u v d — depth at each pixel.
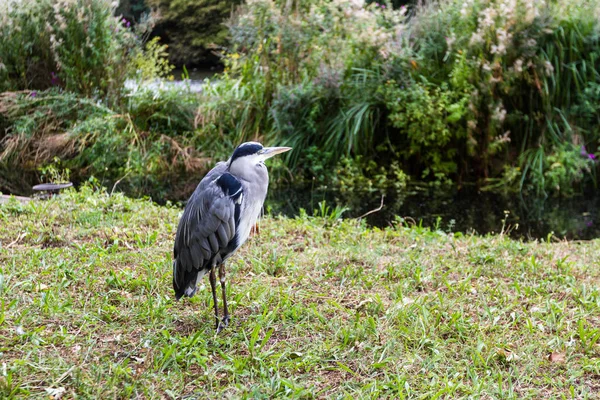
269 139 12.93
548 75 11.81
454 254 6.83
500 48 11.34
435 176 12.12
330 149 12.52
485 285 5.88
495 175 12.08
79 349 4.47
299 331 4.89
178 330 4.89
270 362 4.41
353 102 12.58
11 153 13.10
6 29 13.55
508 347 4.73
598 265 6.69
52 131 13.42
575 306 5.48
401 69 12.41
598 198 11.25
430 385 4.19
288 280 5.89
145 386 4.08
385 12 13.23
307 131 12.59
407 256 6.70
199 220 4.70
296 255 6.64
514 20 11.70
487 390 4.13
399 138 12.69
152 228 7.32
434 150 12.16
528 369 4.43
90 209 7.79
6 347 4.41
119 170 12.80
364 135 12.42
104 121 12.98
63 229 7.03
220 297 5.46
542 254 7.02
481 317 5.18
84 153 13.04
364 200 11.02
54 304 5.05
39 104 13.51
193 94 14.30
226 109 13.50
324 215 8.91
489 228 9.50
